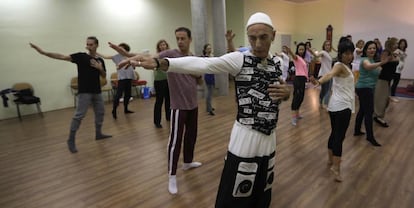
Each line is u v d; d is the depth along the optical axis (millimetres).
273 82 1294
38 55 5715
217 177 2566
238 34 9508
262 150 1323
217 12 6887
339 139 2410
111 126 4418
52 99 6012
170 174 2311
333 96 2451
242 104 1280
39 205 2189
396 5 8742
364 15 9492
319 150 3141
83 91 3232
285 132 3844
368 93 3188
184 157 2701
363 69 3162
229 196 1368
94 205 2160
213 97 6816
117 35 6914
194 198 2215
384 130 3781
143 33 7434
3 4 5184
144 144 3537
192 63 1200
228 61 1229
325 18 10570
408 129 3789
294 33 11438
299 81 4109
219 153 3156
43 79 5836
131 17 7125
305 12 11109
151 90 7477
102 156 3172
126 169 2805
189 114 2537
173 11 8094
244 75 1246
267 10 10023
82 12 6246
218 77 6930
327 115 4684
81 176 2680
